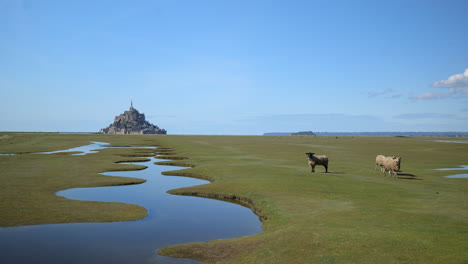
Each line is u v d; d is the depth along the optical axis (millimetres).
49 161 50438
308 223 17094
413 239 13812
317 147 86562
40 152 70438
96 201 24281
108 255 14156
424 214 18328
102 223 19125
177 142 116812
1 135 151875
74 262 13289
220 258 13695
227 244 15039
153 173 41062
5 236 16516
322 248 13406
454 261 11398
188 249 14680
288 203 22438
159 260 13648
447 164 47781
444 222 16578
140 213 21344
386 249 12836
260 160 52156
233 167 42344
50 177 34875
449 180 32156
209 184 31016
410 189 26797
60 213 20781
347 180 31234
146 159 56781
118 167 44531
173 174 39375
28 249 14734
